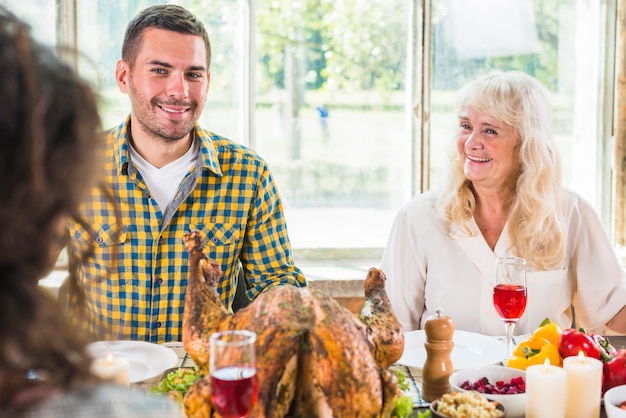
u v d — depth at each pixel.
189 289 1.46
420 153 3.24
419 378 1.72
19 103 0.60
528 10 3.23
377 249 3.34
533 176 2.21
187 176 2.22
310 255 3.31
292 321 1.27
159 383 1.65
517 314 1.74
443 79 3.24
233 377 1.15
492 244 2.30
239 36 3.16
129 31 2.17
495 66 3.25
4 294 0.59
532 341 1.65
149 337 2.21
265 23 3.17
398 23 3.23
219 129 3.21
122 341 1.84
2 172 0.59
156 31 2.12
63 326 0.64
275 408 1.23
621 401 1.45
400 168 3.31
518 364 1.60
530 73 3.27
